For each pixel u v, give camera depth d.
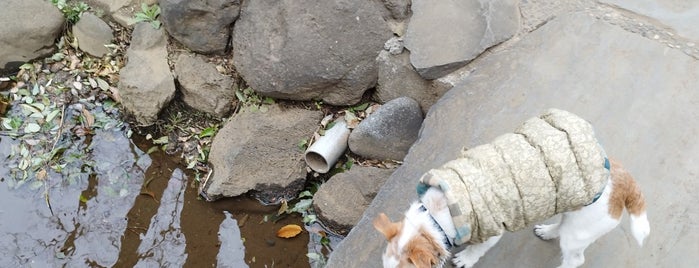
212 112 3.01
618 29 2.84
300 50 2.87
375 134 2.86
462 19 2.88
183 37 3.01
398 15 2.92
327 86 2.93
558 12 2.89
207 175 2.95
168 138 3.01
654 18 2.88
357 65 2.90
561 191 2.22
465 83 2.80
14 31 3.03
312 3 2.88
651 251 2.47
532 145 2.23
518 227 2.28
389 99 2.96
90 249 2.86
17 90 3.06
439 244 2.22
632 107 2.70
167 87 2.99
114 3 3.10
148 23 3.06
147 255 2.86
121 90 2.99
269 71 2.90
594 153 2.21
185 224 2.91
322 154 2.86
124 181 2.96
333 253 2.56
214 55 3.05
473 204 2.21
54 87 3.06
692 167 2.59
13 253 2.83
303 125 2.96
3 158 2.96
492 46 2.84
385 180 2.84
